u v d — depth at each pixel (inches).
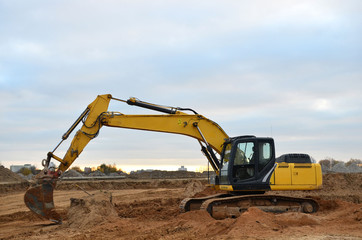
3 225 607.8
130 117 605.3
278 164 569.3
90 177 2110.0
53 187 563.5
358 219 469.4
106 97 600.7
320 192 999.0
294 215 472.7
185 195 960.9
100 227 499.8
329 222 464.8
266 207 560.1
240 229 407.5
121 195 1145.4
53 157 564.1
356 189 1059.9
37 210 563.8
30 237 473.4
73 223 542.0
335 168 1644.9
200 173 2527.1
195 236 418.9
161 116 616.7
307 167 573.6
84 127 586.6
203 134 624.7
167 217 596.1
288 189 565.0
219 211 541.3
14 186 1470.2
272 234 386.6
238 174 566.3
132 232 468.1
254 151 570.3
